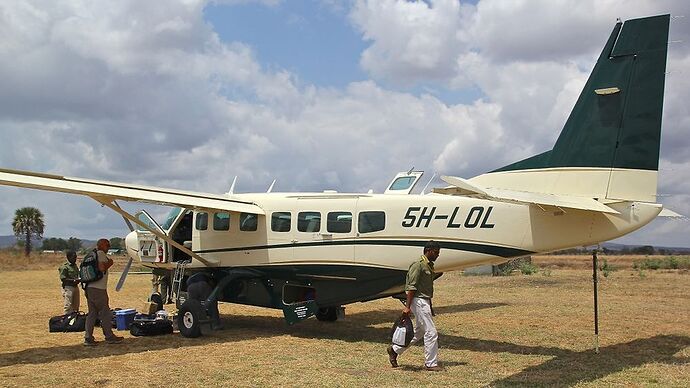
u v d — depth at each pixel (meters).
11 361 8.74
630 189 8.32
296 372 7.95
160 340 10.64
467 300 17.19
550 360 8.74
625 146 8.39
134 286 24.03
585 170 8.61
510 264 30.17
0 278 29.28
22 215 58.53
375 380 7.48
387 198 10.36
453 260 9.61
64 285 12.33
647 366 8.30
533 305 15.81
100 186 10.64
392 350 8.20
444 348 9.77
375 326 12.47
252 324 12.80
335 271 10.76
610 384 7.25
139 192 10.92
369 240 10.40
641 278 25.95
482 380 7.47
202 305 11.08
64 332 11.58
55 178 10.29
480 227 9.38
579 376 7.68
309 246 11.04
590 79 8.74
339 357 9.00
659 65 8.27
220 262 12.10
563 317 13.48
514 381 7.40
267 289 11.78
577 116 8.78
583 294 18.94
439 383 7.32
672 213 8.38
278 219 11.48
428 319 8.12
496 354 9.23
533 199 7.82
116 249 13.95
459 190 7.89
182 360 8.80
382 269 10.28
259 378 7.60
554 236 8.80
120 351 9.55
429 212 9.88
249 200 11.93
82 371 8.04
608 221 8.43
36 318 13.57
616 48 8.58
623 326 12.11
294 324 11.95
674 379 7.51
